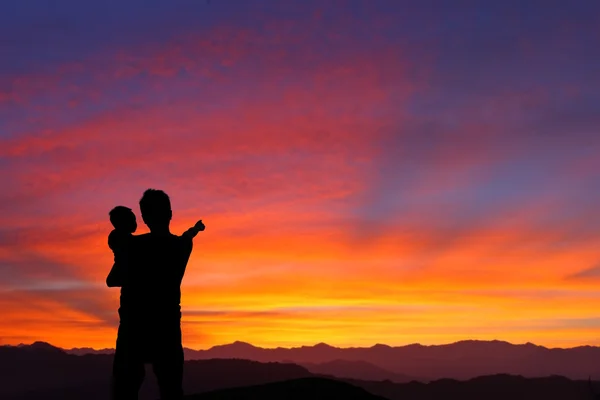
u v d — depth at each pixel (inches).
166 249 223.1
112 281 220.2
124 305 218.7
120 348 217.0
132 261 218.8
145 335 215.0
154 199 228.8
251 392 377.4
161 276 219.6
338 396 367.6
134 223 231.5
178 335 221.5
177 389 219.9
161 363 217.9
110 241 224.7
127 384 216.5
